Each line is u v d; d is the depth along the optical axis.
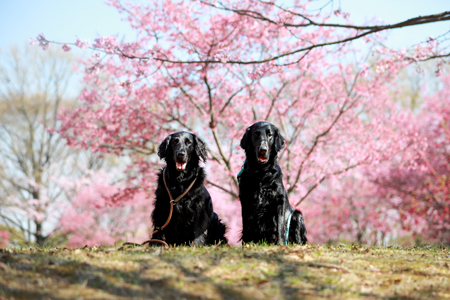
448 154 15.84
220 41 10.34
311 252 4.41
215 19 10.61
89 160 22.50
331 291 3.13
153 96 11.09
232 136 11.13
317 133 12.86
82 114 12.05
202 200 5.41
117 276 3.18
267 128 5.25
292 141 12.00
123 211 19.27
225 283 3.18
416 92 26.19
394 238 20.94
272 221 5.22
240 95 11.29
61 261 3.54
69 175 21.83
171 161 5.33
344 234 18.30
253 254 4.02
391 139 12.40
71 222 18.22
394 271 3.82
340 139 12.42
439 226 15.71
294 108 11.84
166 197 5.32
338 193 17.75
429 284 3.47
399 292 3.23
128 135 11.52
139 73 8.92
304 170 11.84
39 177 21.16
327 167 11.63
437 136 16.58
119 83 8.65
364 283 3.40
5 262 3.46
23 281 2.98
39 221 19.73
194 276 3.29
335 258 4.15
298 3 10.82
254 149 5.18
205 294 2.93
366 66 10.30
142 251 4.15
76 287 2.90
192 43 10.68
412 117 17.25
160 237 5.29
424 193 15.01
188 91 11.62
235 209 16.03
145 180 11.60
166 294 2.88
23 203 19.64
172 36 10.78
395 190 16.69
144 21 10.78
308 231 17.58
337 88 12.55
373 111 14.72
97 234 18.34
